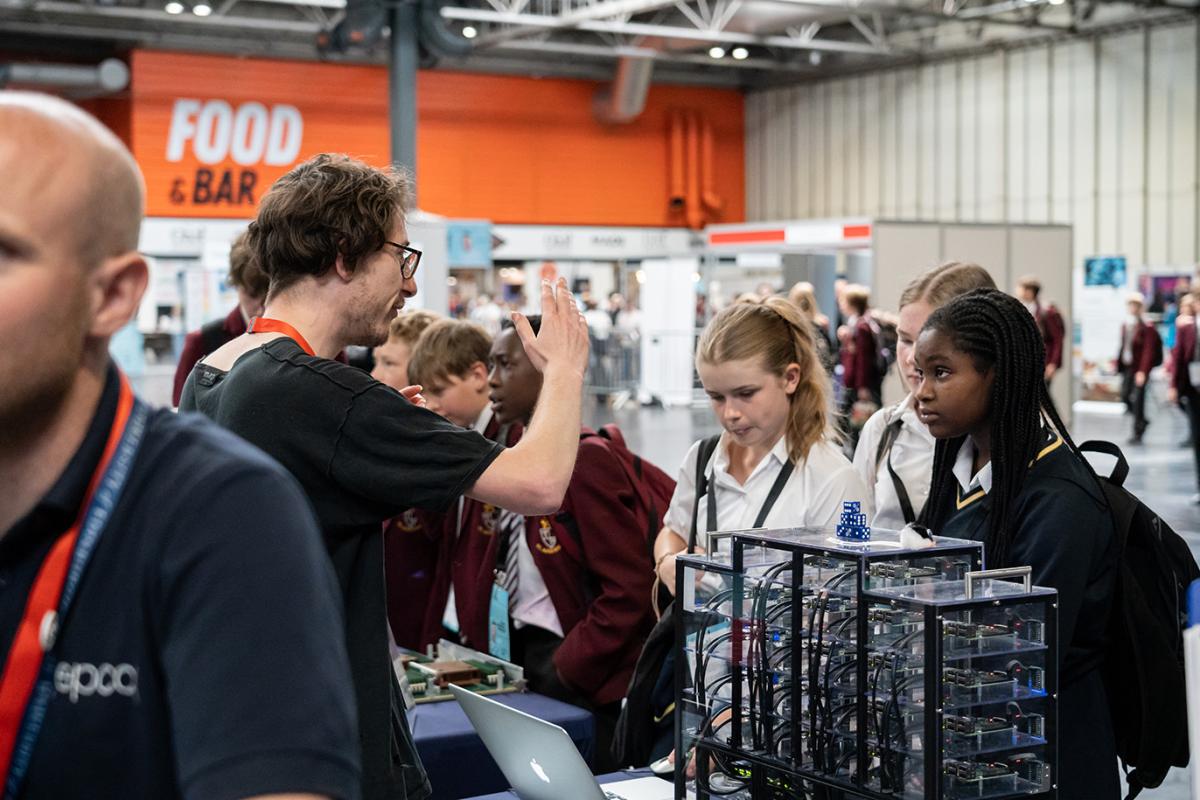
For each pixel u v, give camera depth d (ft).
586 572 9.73
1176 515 29.48
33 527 2.90
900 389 41.68
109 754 2.87
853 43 78.28
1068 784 6.30
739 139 90.38
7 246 2.72
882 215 82.48
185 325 35.40
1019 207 75.00
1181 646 6.47
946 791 5.17
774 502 8.09
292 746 2.68
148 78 71.51
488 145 81.00
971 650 5.22
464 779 8.66
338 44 65.16
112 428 2.99
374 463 5.56
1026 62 74.23
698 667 6.35
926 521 7.14
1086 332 58.65
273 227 5.95
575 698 9.58
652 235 86.07
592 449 9.56
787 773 5.84
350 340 6.09
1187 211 67.31
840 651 5.63
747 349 7.88
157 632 2.88
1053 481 6.29
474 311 64.13
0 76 66.03
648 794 6.97
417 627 11.57
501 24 76.43
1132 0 65.21
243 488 2.92
